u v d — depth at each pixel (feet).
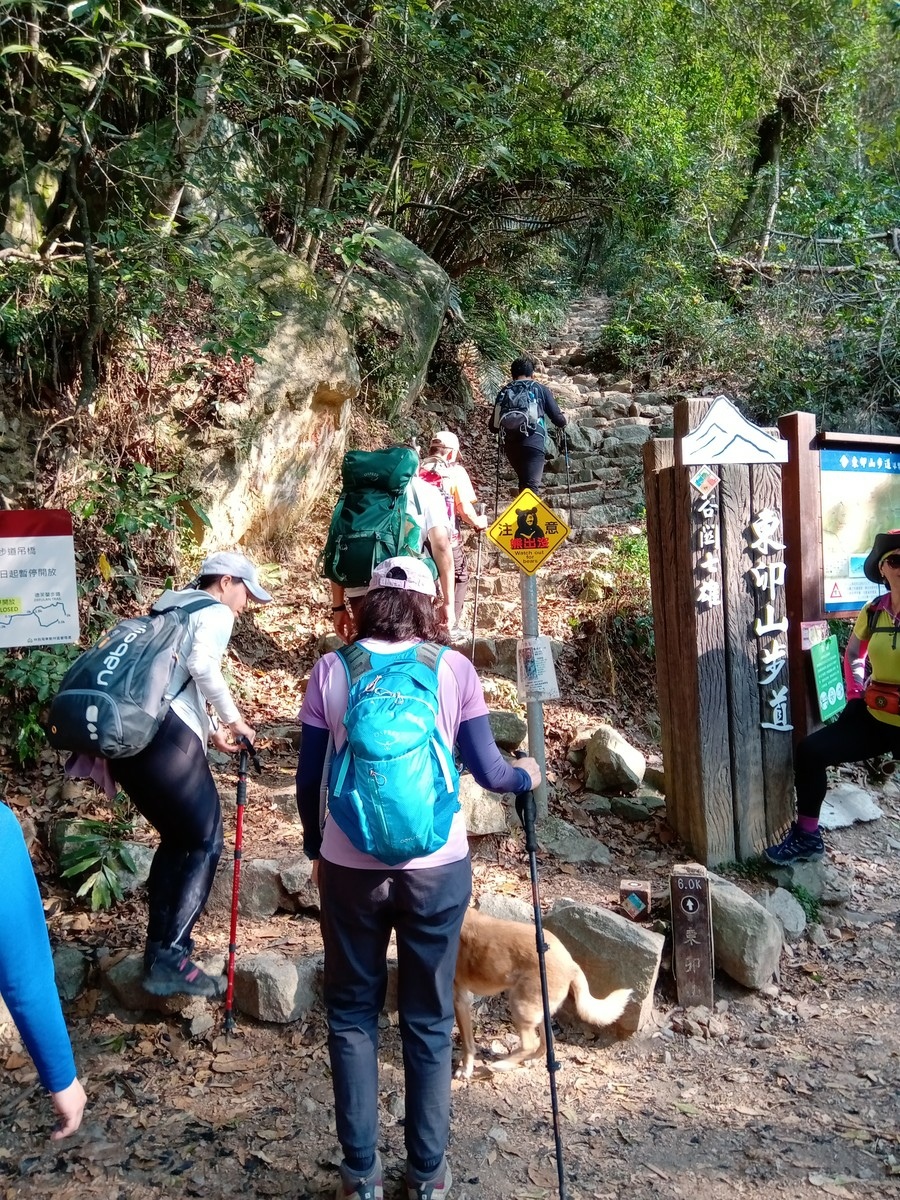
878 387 28.68
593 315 47.65
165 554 16.78
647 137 36.09
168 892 9.84
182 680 9.78
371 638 7.69
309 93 22.72
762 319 34.19
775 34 42.01
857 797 16.05
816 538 14.01
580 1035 10.13
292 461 20.54
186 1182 7.89
